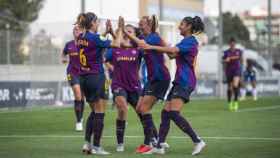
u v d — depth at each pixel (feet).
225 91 302.45
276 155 95.76
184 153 98.68
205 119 163.43
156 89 100.32
